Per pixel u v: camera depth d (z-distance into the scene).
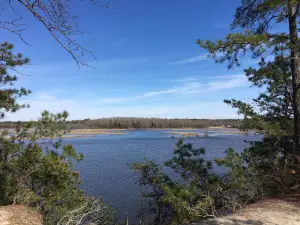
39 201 7.43
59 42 2.76
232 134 71.06
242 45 6.73
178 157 9.08
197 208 7.42
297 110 7.96
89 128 144.00
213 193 8.21
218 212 7.76
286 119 9.39
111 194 14.21
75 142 52.91
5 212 5.99
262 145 9.31
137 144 44.91
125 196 13.55
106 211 8.95
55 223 7.00
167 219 8.77
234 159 8.39
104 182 17.33
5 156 7.38
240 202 7.86
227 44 6.61
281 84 9.05
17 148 7.44
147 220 9.86
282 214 6.04
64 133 8.23
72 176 8.41
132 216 10.53
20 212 6.15
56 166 7.55
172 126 145.62
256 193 8.02
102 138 67.12
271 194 8.02
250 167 8.38
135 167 9.34
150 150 34.97
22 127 7.78
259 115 9.22
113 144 46.09
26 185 7.54
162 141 51.03
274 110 9.68
